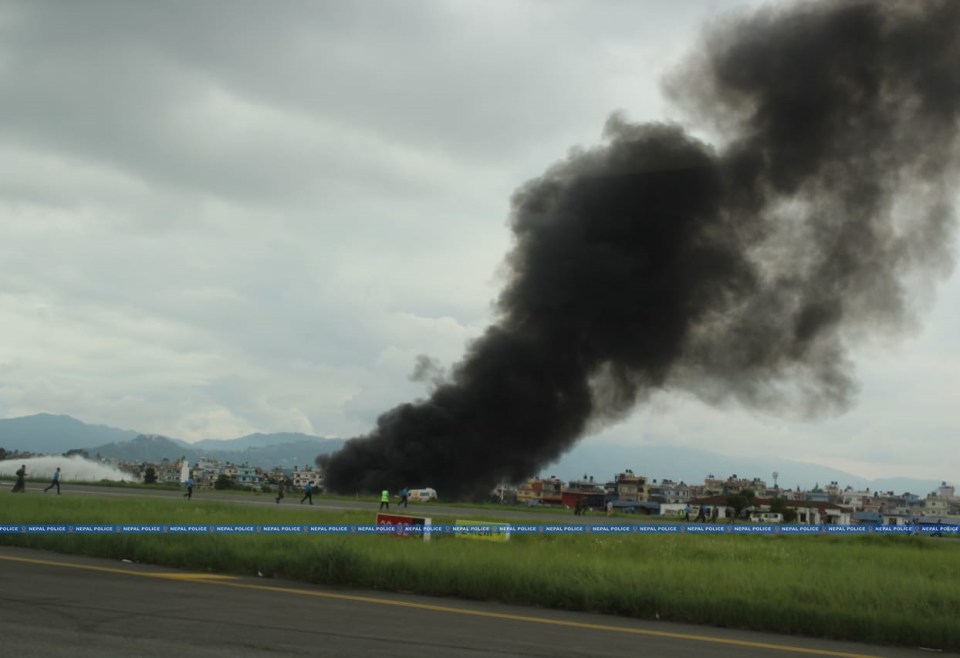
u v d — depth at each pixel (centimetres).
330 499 6084
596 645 932
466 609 1152
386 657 801
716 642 1002
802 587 1394
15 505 2570
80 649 778
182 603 1074
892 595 1343
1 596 1070
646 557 1988
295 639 866
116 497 3819
